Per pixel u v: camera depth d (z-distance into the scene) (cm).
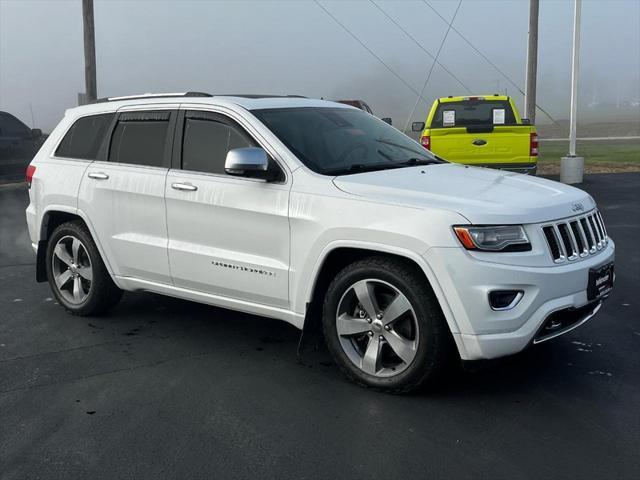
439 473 338
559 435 374
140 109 556
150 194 521
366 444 369
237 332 557
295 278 452
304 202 445
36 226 615
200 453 362
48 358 505
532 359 483
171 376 468
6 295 680
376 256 428
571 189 470
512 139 1208
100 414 411
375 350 430
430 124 1389
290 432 384
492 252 390
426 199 411
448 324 395
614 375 454
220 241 489
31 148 1709
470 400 420
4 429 394
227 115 501
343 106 578
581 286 416
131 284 556
